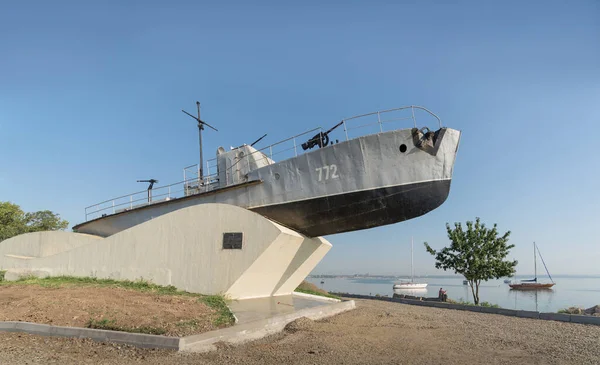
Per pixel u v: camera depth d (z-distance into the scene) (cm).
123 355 719
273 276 1442
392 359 746
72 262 1698
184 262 1409
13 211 3500
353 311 1466
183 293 1339
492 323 1240
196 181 1917
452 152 1288
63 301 1067
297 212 1443
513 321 1289
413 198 1290
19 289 1351
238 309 1169
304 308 1259
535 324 1222
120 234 1586
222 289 1313
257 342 872
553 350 840
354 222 1417
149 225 1520
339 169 1352
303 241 1498
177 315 960
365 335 988
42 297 1134
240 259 1296
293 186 1435
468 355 790
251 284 1377
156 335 786
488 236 2058
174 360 697
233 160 1700
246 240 1300
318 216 1423
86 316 929
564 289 8075
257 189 1523
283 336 944
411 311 1567
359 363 712
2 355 692
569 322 1270
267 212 1504
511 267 1978
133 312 961
